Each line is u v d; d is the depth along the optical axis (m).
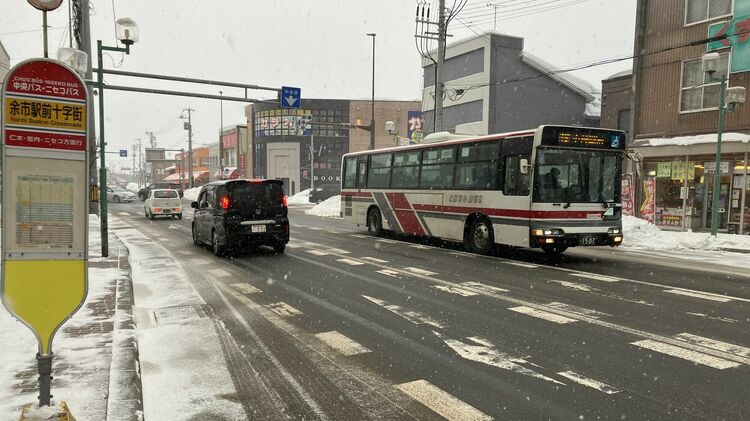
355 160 19.34
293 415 3.97
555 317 6.78
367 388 4.48
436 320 6.66
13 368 4.41
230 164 75.38
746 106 17.41
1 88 3.23
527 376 4.71
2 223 3.28
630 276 9.88
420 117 39.47
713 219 15.42
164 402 4.22
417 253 13.24
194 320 6.79
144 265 11.47
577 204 11.30
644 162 20.56
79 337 5.33
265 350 5.54
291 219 27.23
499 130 34.41
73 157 3.43
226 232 12.42
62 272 3.42
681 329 6.20
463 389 4.44
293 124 62.44
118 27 12.69
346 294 8.29
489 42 34.00
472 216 13.29
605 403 4.12
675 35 19.77
